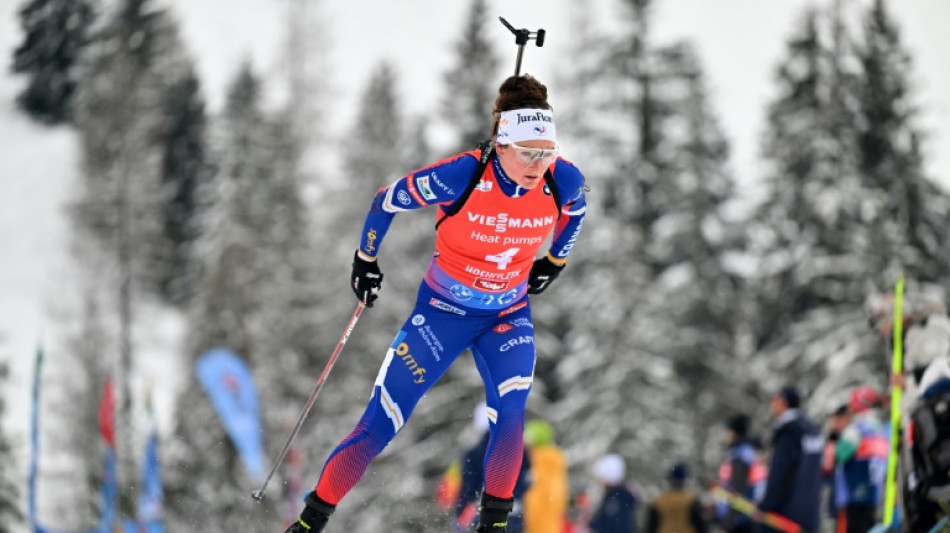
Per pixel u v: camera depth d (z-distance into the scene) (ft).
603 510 96.99
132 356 507.71
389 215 47.11
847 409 92.12
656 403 295.07
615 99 404.57
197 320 374.02
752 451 101.35
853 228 306.14
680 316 333.62
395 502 177.68
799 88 342.64
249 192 453.17
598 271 325.21
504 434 46.06
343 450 46.16
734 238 382.83
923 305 59.57
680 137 390.21
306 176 573.74
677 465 98.17
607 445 286.25
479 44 450.30
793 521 83.76
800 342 291.99
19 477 246.88
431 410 262.06
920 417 55.83
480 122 440.04
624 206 387.34
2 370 305.12
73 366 427.33
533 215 45.98
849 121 323.98
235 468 200.64
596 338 306.14
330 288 402.11
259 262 403.54
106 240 544.21
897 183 308.81
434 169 45.24
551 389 320.91
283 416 307.78
